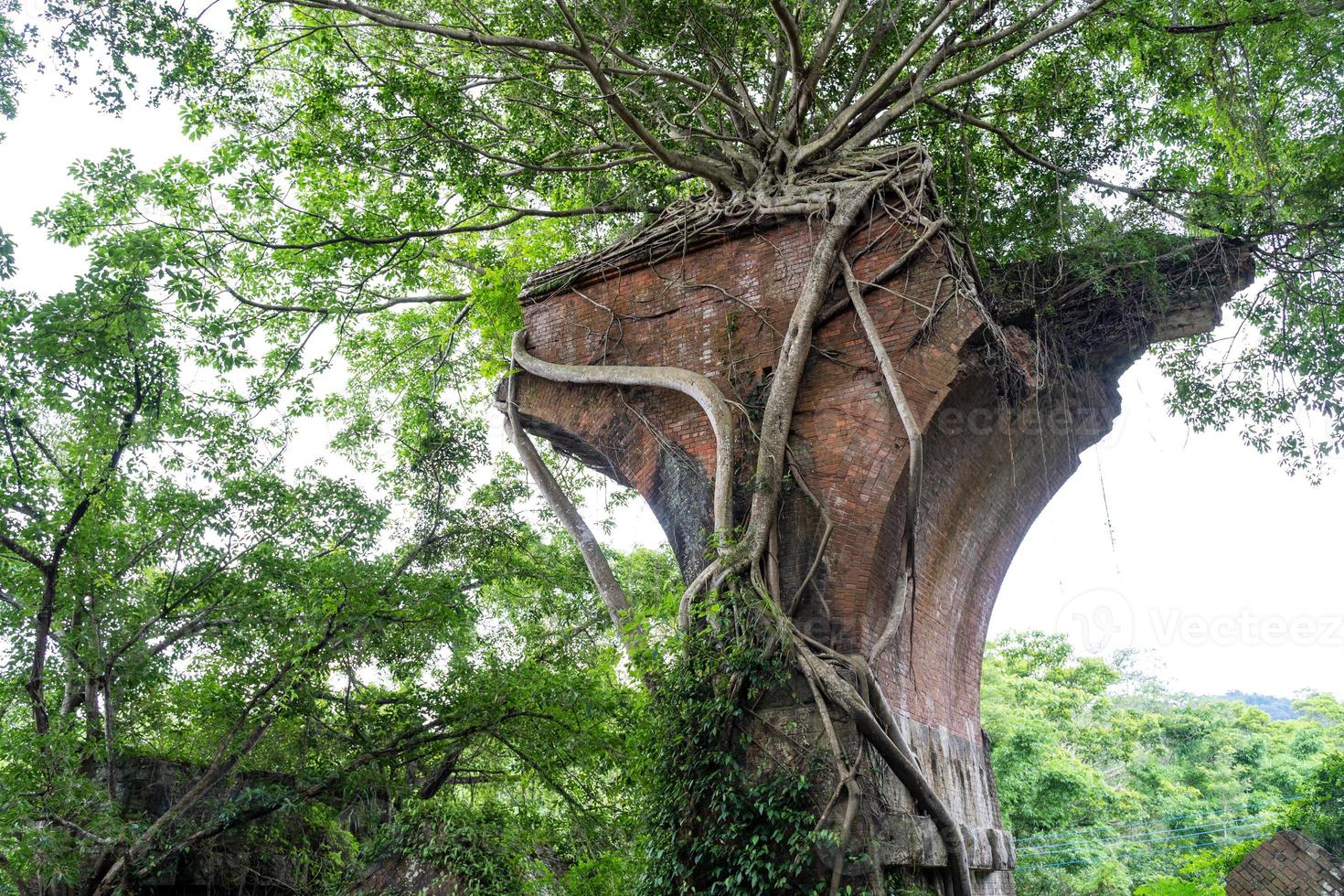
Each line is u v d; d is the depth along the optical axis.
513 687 12.72
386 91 15.06
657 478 12.62
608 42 14.03
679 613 11.04
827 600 10.84
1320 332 14.01
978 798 13.43
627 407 13.09
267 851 12.59
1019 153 14.84
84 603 11.12
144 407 11.52
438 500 17.72
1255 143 13.60
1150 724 38.72
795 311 11.87
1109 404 14.11
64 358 10.75
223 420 12.55
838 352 11.84
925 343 11.44
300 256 17.28
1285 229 13.30
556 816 15.50
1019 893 27.61
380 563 12.96
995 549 14.53
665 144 16.14
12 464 11.04
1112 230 13.24
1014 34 15.53
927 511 11.98
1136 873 31.31
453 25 15.09
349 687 13.02
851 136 14.39
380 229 17.09
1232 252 13.30
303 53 16.34
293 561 12.14
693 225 13.56
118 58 12.87
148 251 11.30
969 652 14.42
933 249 11.79
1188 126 14.86
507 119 16.70
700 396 11.97
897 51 15.86
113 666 11.02
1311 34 13.36
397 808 13.30
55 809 9.63
